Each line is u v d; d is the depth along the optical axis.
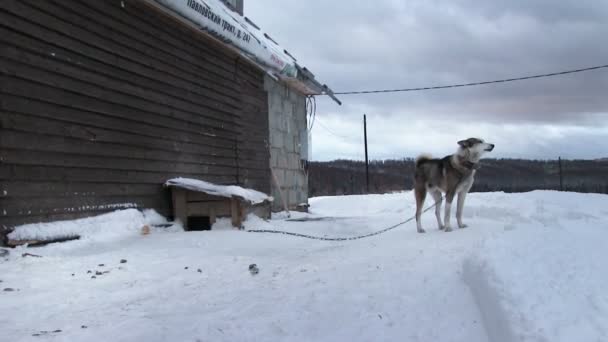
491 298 3.44
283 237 8.53
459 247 6.02
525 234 5.52
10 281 4.79
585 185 41.38
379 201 19.36
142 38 8.68
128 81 8.32
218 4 11.40
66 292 4.53
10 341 3.25
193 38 10.27
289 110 15.79
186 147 9.94
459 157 8.47
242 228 9.42
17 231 6.16
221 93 11.39
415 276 4.66
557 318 2.88
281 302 4.11
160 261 6.11
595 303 3.08
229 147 11.72
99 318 3.78
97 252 6.59
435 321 3.52
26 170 6.38
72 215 7.10
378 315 3.70
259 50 11.99
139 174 8.57
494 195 14.17
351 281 4.66
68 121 7.07
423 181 9.01
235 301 4.23
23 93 6.34
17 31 6.27
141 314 3.88
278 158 14.79
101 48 7.72
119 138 8.09
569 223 7.03
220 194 9.06
